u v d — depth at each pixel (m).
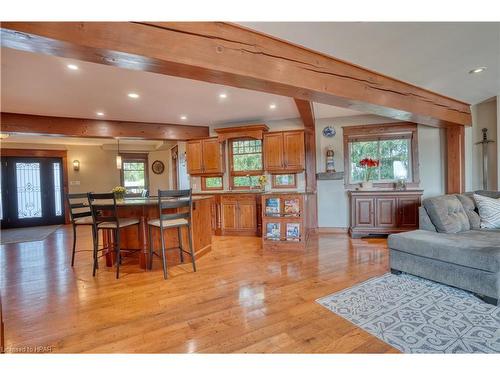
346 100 2.82
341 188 5.32
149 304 2.33
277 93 2.55
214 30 1.93
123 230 3.67
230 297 2.44
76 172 7.62
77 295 2.54
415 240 2.67
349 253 3.79
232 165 5.73
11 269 3.33
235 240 4.84
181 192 3.15
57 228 6.64
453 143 4.49
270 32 2.13
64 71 2.79
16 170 6.98
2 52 2.36
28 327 1.99
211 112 4.71
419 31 2.16
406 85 3.35
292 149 5.08
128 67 1.89
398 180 4.99
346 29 2.11
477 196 3.37
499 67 2.92
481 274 2.21
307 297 2.39
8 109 4.01
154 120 5.13
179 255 3.54
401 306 2.17
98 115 4.55
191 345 1.75
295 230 4.02
